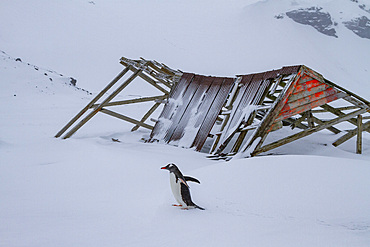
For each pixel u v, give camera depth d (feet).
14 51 327.67
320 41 544.62
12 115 73.26
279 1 646.33
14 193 23.99
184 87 52.21
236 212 15.61
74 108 90.63
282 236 11.42
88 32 431.84
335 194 16.19
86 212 18.17
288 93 37.09
